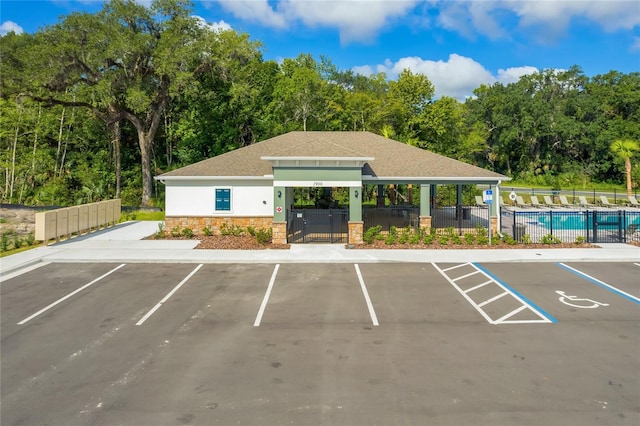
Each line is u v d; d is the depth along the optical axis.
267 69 46.00
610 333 8.91
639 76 70.81
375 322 9.55
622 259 15.62
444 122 45.28
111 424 5.72
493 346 8.25
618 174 60.84
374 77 55.03
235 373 7.16
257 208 21.58
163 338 8.66
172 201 21.42
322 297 11.39
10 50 33.28
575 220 24.70
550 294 11.63
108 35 31.81
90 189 39.09
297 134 25.80
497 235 18.97
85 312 10.21
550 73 79.12
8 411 6.04
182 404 6.20
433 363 7.52
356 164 18.33
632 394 6.46
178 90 34.62
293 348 8.16
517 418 5.84
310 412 5.98
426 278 13.27
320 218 26.48
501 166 71.69
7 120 38.38
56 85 31.89
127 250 17.05
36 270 14.22
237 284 12.59
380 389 6.61
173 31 34.28
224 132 38.53
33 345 8.33
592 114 66.56
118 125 40.88
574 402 6.24
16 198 39.03
